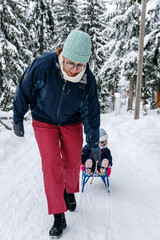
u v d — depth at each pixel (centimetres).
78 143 224
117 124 891
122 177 372
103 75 1512
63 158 233
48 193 207
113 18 1303
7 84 1137
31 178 379
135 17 1270
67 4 1830
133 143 518
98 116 216
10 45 1084
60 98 187
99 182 354
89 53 167
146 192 310
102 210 265
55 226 213
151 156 418
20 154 536
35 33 1694
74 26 1853
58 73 176
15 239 217
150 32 1158
